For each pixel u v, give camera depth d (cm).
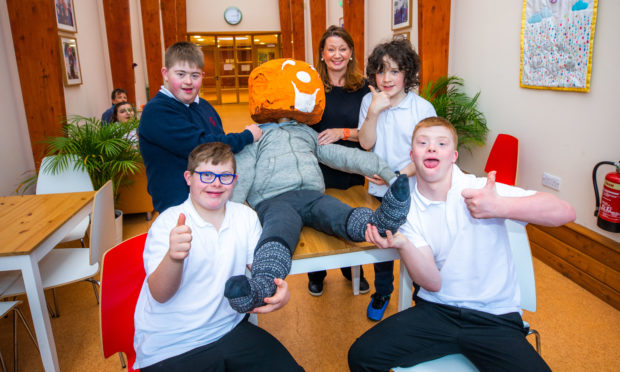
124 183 353
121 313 133
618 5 219
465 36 366
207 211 124
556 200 114
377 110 170
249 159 153
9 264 162
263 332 131
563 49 254
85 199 227
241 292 95
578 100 251
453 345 127
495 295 126
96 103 583
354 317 226
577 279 252
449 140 123
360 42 659
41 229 182
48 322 175
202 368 118
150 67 779
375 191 182
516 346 117
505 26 311
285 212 134
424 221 131
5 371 178
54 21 336
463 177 128
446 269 129
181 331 119
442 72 388
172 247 99
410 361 126
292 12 991
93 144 315
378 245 119
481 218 112
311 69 162
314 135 173
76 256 221
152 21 760
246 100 1420
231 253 125
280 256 115
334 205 138
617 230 220
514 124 311
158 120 154
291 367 122
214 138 146
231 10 1125
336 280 267
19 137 360
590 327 210
